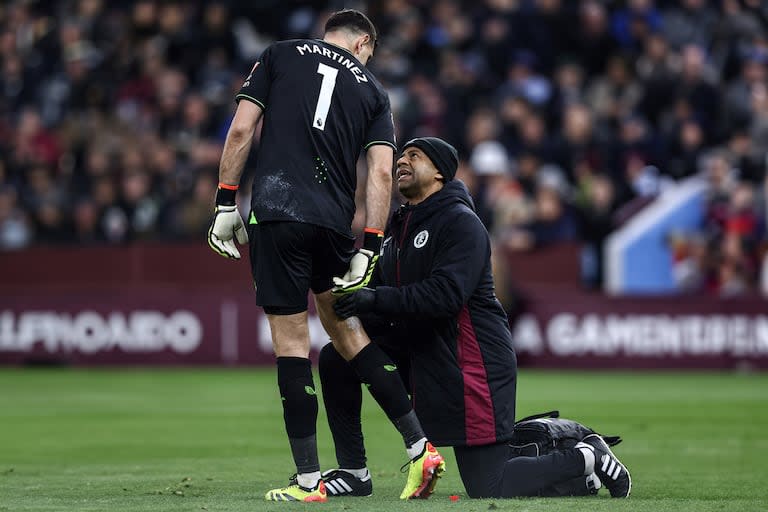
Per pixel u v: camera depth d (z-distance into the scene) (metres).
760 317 59.31
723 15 72.69
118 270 64.06
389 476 25.34
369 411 41.00
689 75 67.56
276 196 20.00
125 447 31.30
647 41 71.06
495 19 73.94
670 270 60.88
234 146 20.17
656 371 59.59
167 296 62.12
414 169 21.61
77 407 42.50
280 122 20.27
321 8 80.06
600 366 60.03
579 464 20.83
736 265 60.44
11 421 38.00
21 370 60.91
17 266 65.12
